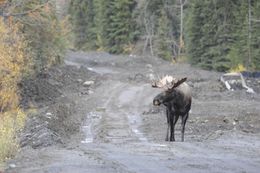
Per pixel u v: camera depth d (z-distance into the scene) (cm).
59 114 9138
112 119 9388
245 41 18375
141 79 15550
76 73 16000
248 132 7475
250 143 6059
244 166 3872
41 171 3609
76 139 7275
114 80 15450
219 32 19712
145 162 4019
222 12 19788
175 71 17812
